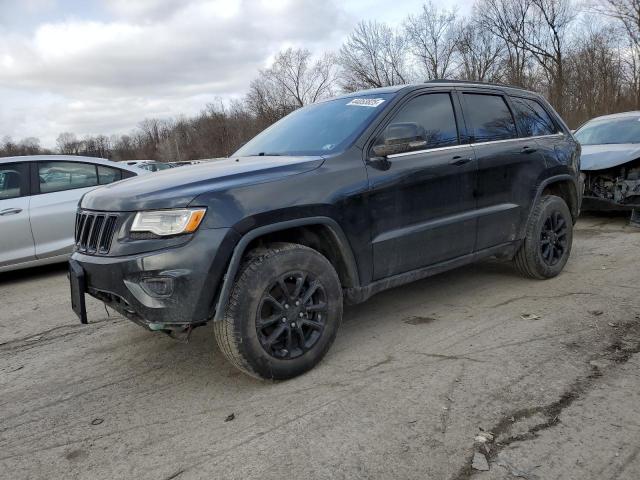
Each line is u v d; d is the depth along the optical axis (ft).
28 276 22.94
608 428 8.43
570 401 9.30
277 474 7.84
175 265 9.33
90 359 12.85
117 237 9.85
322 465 7.97
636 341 11.60
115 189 10.87
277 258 10.21
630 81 118.42
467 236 13.82
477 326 13.12
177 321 9.50
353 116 12.82
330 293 11.08
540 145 16.08
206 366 11.90
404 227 12.36
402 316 14.23
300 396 10.09
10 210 20.76
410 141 11.73
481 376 10.41
